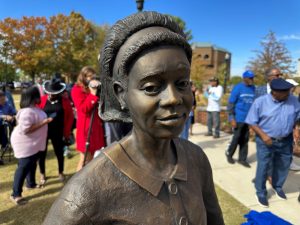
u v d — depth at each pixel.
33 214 3.27
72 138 6.32
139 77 0.71
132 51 0.71
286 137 3.49
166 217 0.81
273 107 3.39
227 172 4.59
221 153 5.73
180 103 0.71
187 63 0.74
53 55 31.16
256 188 3.57
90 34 34.12
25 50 29.67
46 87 4.00
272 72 4.59
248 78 4.73
